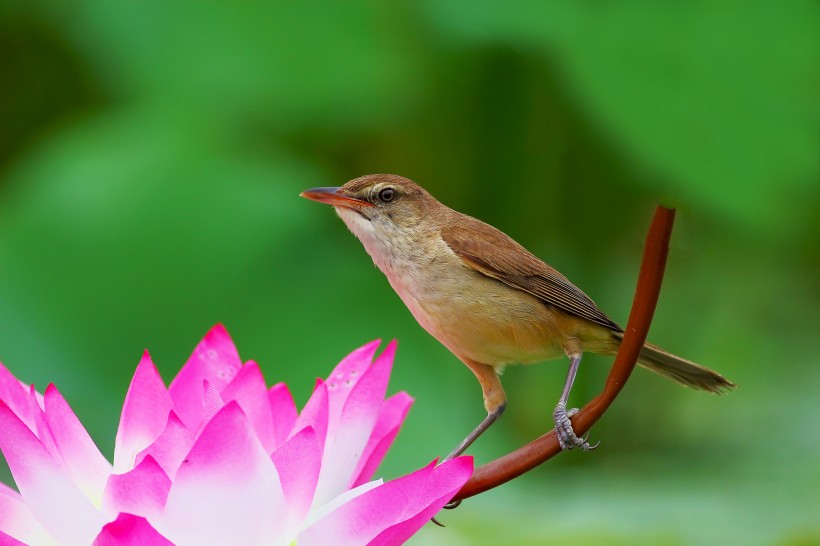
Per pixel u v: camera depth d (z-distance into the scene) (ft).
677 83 14.98
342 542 13.47
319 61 15.05
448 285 14.73
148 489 13.19
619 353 14.14
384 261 14.78
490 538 14.60
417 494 13.48
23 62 15.24
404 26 15.08
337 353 14.88
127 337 14.87
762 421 15.14
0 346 14.83
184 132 15.02
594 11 15.06
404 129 15.14
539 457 14.16
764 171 14.92
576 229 15.24
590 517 14.65
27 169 15.10
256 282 14.92
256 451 13.21
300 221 14.97
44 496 13.48
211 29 15.06
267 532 13.48
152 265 14.90
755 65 14.98
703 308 15.43
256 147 15.05
